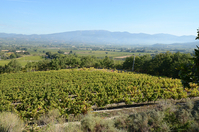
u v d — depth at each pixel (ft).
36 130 25.43
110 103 58.70
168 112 29.96
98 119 27.68
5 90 88.17
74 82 107.14
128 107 56.90
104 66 238.68
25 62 397.39
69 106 50.96
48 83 105.09
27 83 109.60
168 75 156.35
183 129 22.30
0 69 190.60
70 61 227.40
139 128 25.14
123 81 100.22
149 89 77.56
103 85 90.74
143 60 187.11
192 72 16.66
